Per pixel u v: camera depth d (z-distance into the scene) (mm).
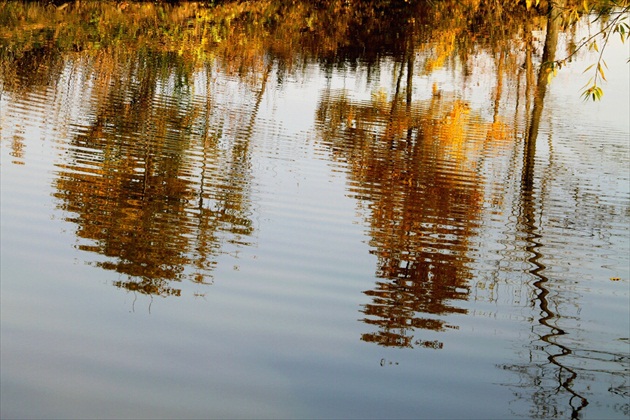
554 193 11375
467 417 4852
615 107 18766
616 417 4988
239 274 7043
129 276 6750
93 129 12242
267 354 5516
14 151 10375
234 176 10523
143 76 17516
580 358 5902
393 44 26281
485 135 15258
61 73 16875
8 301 6008
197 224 8367
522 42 26125
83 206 8562
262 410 4730
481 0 29250
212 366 5270
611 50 25219
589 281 7719
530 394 5191
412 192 10711
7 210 8125
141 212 8586
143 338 5594
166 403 4723
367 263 7668
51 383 4859
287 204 9438
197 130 13094
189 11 29266
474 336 6176
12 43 20078
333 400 4938
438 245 8492
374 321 6273
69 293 6273
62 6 27109
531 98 19328
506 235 9133
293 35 27188
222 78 18547
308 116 15461
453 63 23562
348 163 11984
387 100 18047
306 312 6336
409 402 4988
